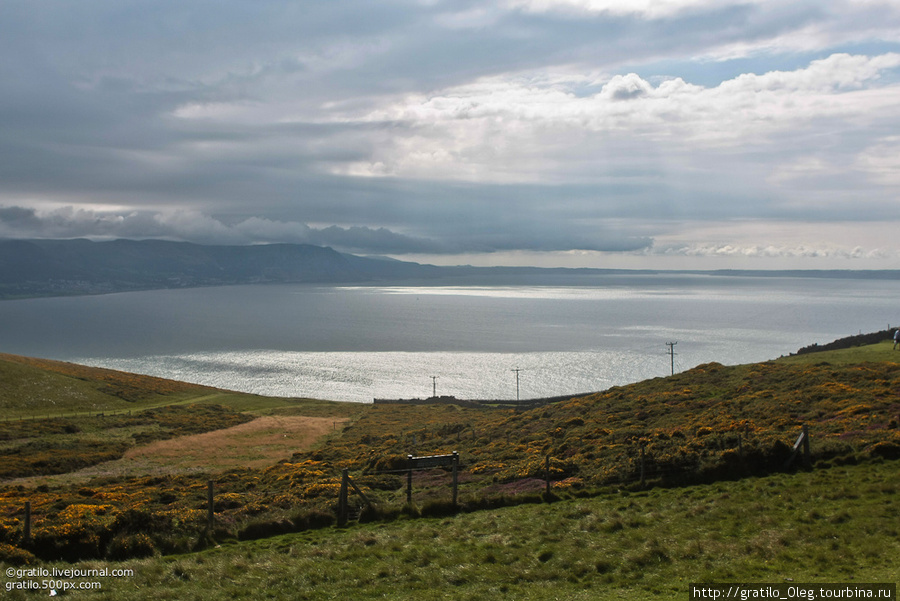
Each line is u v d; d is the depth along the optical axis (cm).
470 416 8719
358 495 2397
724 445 2533
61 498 3062
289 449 6356
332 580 1439
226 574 1494
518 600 1277
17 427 7125
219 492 3178
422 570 1495
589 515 1939
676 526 1748
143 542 1762
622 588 1311
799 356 6284
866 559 1362
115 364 19488
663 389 5612
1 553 1622
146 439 6831
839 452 2328
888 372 4316
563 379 15425
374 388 15112
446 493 2538
